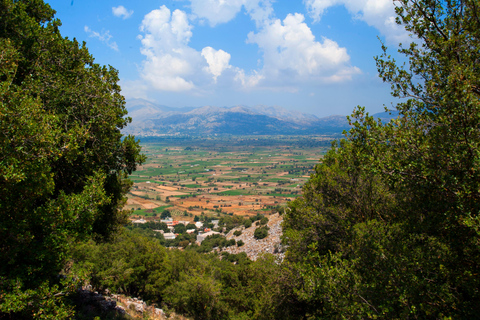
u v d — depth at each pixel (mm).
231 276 31375
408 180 8711
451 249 8328
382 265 8555
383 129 9594
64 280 9938
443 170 7770
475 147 7074
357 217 14352
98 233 18047
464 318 7176
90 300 16547
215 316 27719
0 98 8172
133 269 28344
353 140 10539
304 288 11797
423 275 8102
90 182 12500
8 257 8578
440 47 9141
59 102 12719
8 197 8633
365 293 8328
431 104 9203
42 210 9508
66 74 13945
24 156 8422
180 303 28094
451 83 7926
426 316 7637
